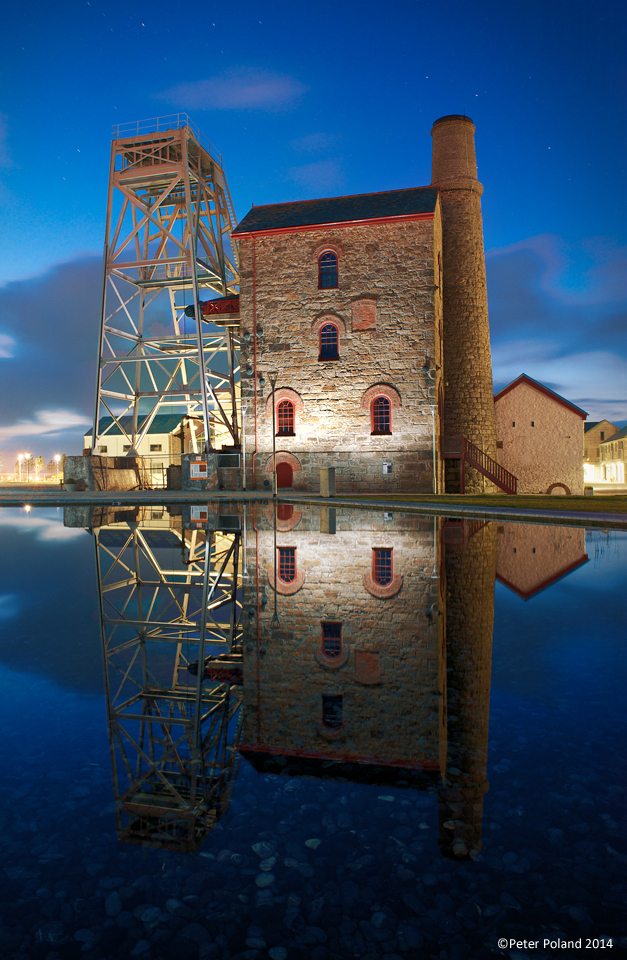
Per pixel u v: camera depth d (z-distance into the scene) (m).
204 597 6.41
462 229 31.69
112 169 31.39
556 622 4.73
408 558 8.31
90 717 2.88
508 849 1.74
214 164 34.34
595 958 1.32
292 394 27.67
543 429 33.66
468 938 1.39
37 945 1.38
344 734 2.63
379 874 1.65
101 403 32.53
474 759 2.31
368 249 26.81
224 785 2.20
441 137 32.09
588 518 12.66
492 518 14.80
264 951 1.34
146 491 30.83
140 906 1.54
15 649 4.18
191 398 35.06
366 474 26.88
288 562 8.38
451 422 31.41
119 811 2.02
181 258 30.75
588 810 1.93
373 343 26.78
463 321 31.58
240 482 29.45
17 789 2.16
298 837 1.85
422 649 4.01
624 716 2.74
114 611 5.68
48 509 21.44
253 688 3.34
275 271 27.84
